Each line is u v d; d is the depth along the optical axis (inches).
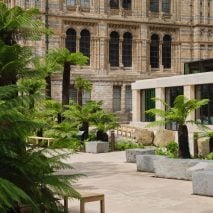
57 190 360.8
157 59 2748.5
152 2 2736.2
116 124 1418.6
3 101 328.2
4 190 286.8
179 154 826.8
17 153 350.0
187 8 2787.9
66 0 2522.1
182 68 2778.1
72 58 1486.2
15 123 329.7
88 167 949.8
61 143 515.8
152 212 527.8
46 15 2452.0
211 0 2792.8
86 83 2041.1
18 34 745.6
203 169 692.1
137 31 2694.4
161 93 1670.8
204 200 595.5
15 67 585.6
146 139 1397.6
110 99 2603.3
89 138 1401.3
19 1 2386.8
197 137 940.0
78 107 1428.4
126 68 2669.8
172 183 732.7
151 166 861.2
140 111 1851.6
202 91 1472.7
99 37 2588.6
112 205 565.3
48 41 2442.2
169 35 2773.1
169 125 1549.0
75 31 2549.2
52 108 1450.5
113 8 2635.3
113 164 1001.5
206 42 2783.0
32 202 302.7
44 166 350.9
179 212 527.8
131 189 680.4
